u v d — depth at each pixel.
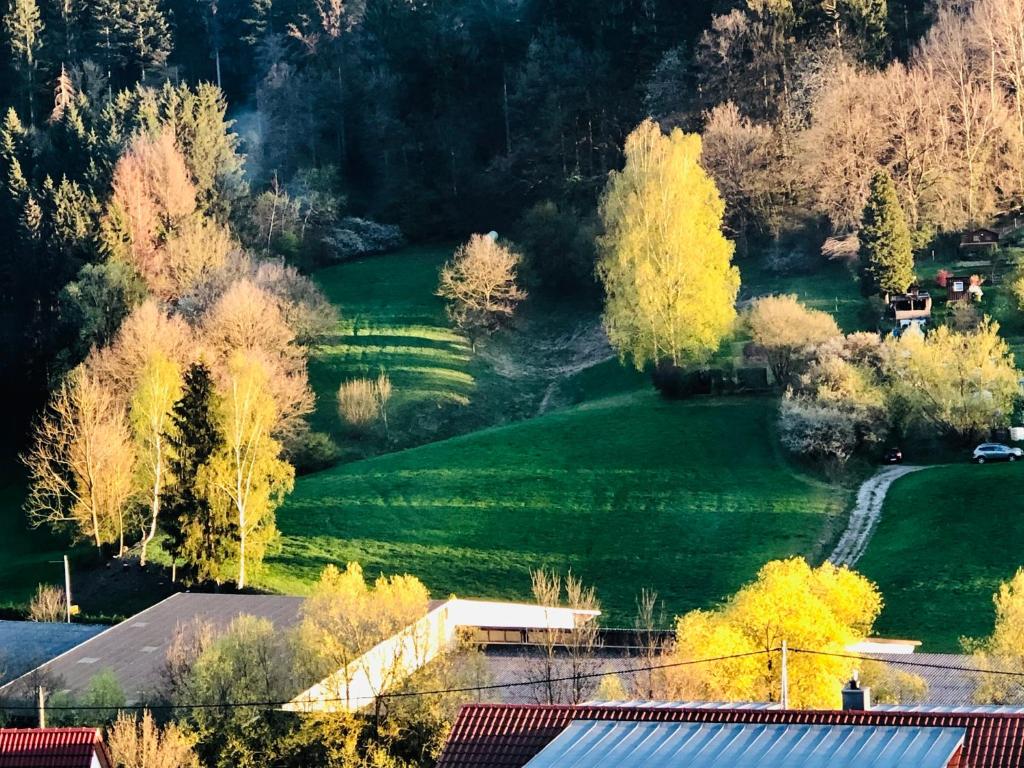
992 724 45.34
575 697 82.00
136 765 75.06
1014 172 181.12
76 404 136.12
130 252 179.00
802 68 196.25
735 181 185.12
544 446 139.62
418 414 160.75
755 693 78.12
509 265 180.25
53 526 133.62
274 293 169.38
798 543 119.38
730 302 151.38
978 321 144.50
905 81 181.62
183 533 118.94
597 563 119.81
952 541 112.88
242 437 120.19
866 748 44.59
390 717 82.00
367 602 84.88
